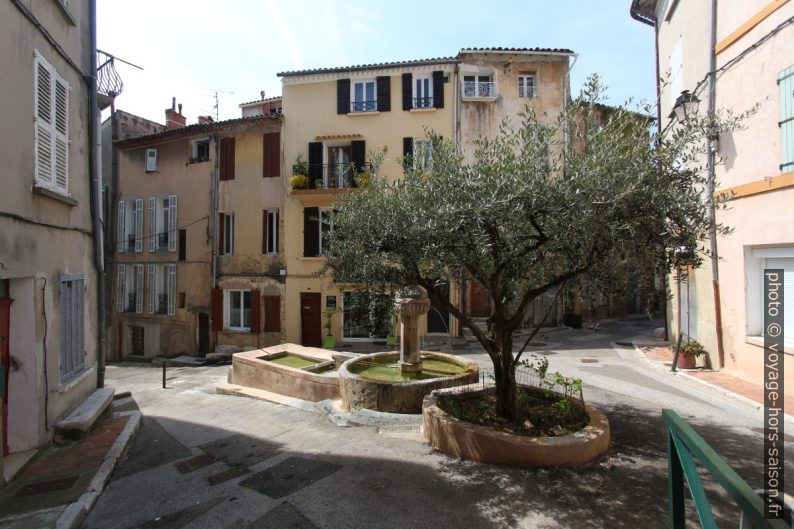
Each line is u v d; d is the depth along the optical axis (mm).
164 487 5258
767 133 8250
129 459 6297
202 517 4473
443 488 4758
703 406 7672
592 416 5918
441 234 4926
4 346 5926
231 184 20078
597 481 4742
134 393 11711
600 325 21016
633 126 4957
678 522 2732
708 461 2133
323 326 18734
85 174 8234
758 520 1752
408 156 6891
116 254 22516
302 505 4598
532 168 4820
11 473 5340
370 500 4621
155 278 21344
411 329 9180
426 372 9273
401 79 18875
